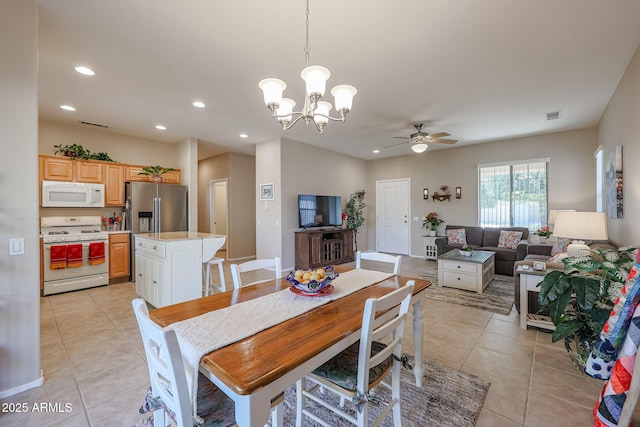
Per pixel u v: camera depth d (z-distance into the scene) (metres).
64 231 4.55
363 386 1.22
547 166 5.48
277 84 1.94
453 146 6.54
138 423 1.66
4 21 1.85
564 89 3.41
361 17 2.12
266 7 2.01
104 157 4.91
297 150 6.00
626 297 1.32
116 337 2.74
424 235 6.91
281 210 5.64
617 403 1.18
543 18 2.13
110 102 3.75
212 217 7.82
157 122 4.62
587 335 1.90
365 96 3.58
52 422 1.66
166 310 1.46
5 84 1.86
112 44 2.47
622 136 3.20
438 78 3.11
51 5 1.99
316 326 1.27
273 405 1.18
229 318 1.35
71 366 2.24
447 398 1.87
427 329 2.92
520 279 2.94
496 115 4.32
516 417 1.70
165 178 5.64
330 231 6.05
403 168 7.47
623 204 3.25
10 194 1.88
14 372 1.91
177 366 0.90
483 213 6.25
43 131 4.54
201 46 2.50
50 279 4.07
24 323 1.94
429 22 2.18
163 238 3.26
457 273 4.30
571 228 2.97
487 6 2.01
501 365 2.26
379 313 1.48
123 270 4.77
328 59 2.71
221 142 6.05
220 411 1.16
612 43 2.47
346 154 7.31
